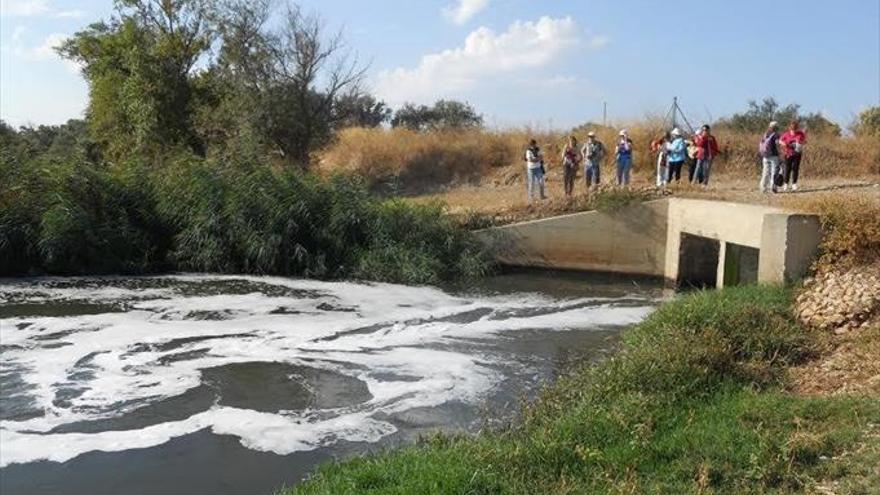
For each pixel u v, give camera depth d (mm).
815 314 12133
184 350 13250
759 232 17172
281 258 21531
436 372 12258
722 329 11375
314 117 36531
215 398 10750
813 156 32062
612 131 35938
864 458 6547
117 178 22156
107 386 11156
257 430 9516
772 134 22125
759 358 10438
